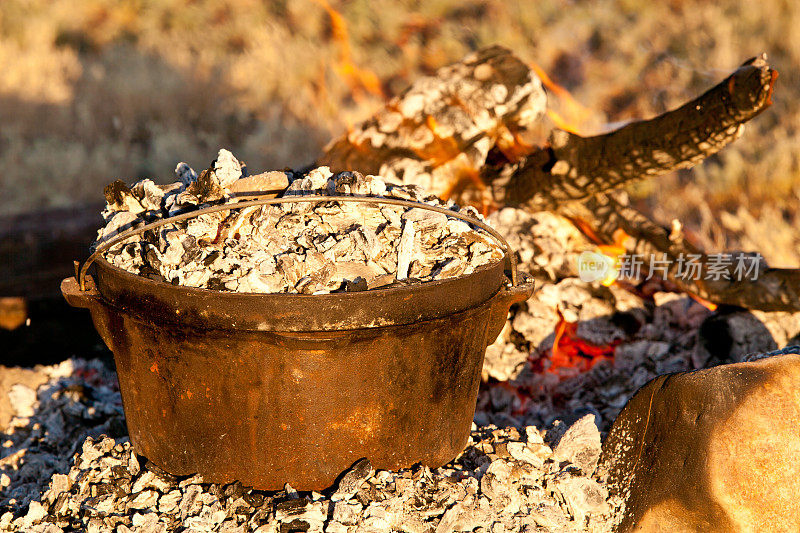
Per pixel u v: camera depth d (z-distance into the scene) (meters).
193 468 5.88
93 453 6.30
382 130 10.57
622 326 9.41
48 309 9.94
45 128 19.47
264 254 5.56
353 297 5.20
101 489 5.89
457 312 5.63
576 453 6.49
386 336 5.39
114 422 8.09
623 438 6.39
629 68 22.14
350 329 5.26
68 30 25.38
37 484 7.20
